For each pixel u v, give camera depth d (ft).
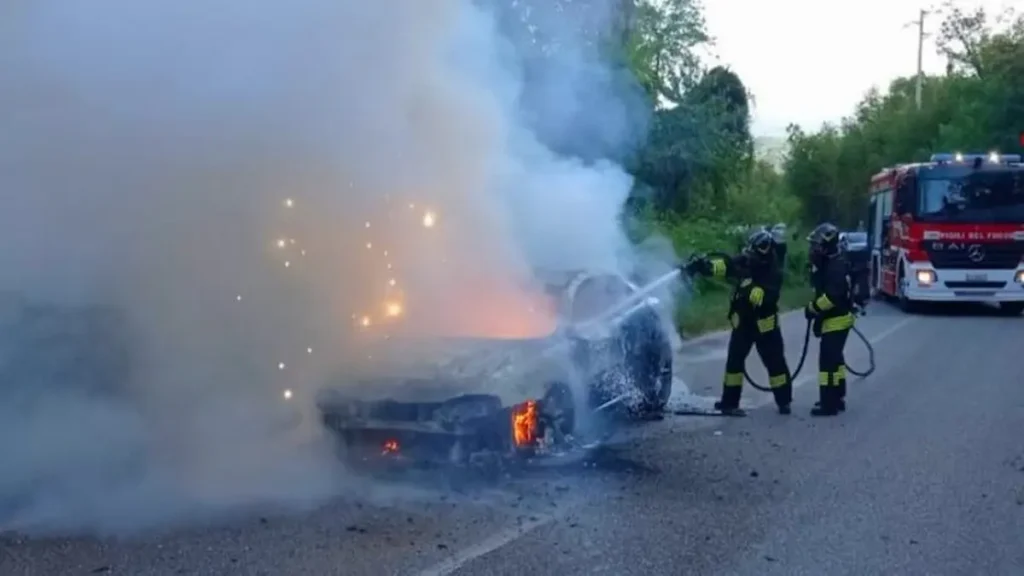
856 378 43.50
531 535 21.06
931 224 76.89
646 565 19.33
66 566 18.69
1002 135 141.69
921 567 19.38
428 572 18.71
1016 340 58.59
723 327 64.18
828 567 19.33
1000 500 24.08
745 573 18.98
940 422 33.60
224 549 19.76
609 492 24.50
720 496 24.25
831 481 25.75
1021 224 75.87
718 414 34.86
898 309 83.15
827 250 35.17
